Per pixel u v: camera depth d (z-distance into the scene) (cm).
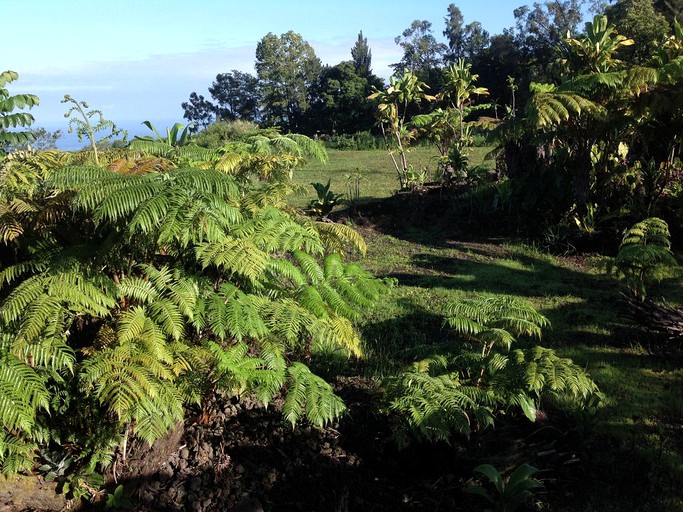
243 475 375
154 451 360
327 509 353
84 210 348
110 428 340
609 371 520
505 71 4488
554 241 934
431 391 371
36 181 409
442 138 1510
